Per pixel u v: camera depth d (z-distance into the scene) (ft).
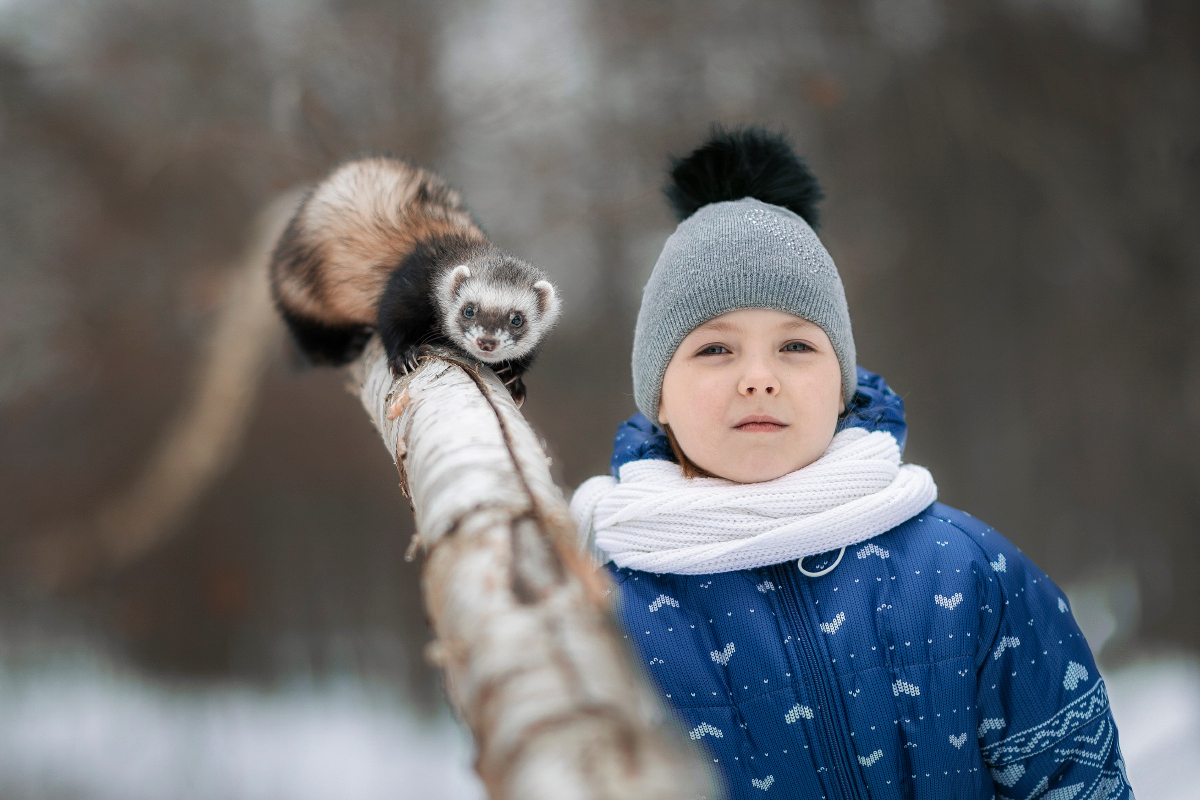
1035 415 58.70
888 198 58.90
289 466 54.95
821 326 9.09
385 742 49.60
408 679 52.65
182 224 54.49
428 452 6.63
